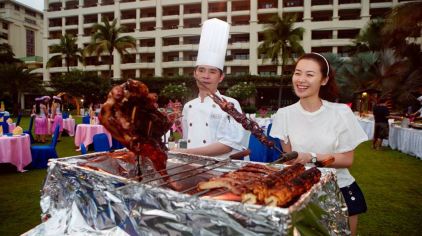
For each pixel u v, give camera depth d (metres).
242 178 1.09
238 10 39.69
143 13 42.72
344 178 1.72
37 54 62.03
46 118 10.53
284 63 26.05
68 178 1.22
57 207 1.26
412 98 17.08
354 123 1.66
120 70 40.88
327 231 0.99
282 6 37.19
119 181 1.07
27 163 6.11
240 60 37.56
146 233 0.96
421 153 7.56
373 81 19.91
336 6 35.50
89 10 43.09
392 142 9.73
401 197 4.43
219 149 1.91
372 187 4.97
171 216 0.91
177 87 18.77
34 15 60.75
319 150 1.68
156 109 1.19
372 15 35.97
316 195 0.95
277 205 0.83
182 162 1.59
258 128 1.29
